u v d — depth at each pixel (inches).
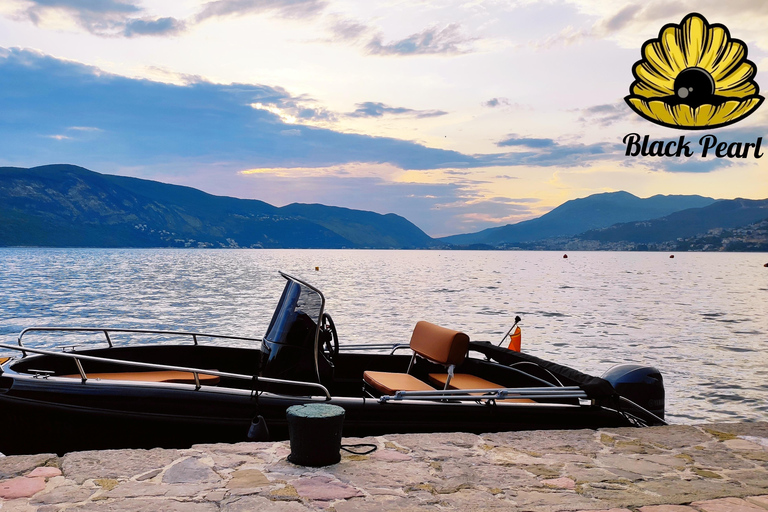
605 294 1625.2
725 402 453.7
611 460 182.5
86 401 209.2
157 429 210.8
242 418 214.5
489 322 952.9
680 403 450.6
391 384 250.1
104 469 161.8
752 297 1546.5
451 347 243.8
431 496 149.6
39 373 220.4
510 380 269.0
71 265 3631.9
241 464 168.9
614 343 745.6
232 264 4160.9
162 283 1932.8
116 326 867.4
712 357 648.4
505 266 4431.6
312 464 168.7
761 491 156.8
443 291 1662.2
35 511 133.8
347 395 287.4
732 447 197.3
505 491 154.6
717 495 153.2
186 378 251.0
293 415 168.7
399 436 201.2
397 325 885.8
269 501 142.6
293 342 241.3
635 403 252.8
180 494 145.6
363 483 156.7
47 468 162.2
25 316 992.2
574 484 161.0
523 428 229.5
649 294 1644.9
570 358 639.1
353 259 6692.9
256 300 1316.4
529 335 812.6
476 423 226.4
